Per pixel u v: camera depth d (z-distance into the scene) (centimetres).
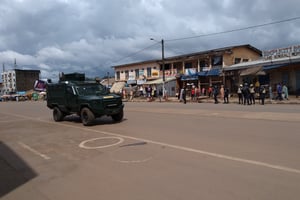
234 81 3744
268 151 711
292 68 3094
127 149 820
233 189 480
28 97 7481
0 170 686
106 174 603
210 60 4353
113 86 5409
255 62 3469
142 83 5159
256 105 2283
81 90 1489
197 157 689
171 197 463
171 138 941
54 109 1675
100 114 1376
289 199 433
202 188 493
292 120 1223
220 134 966
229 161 642
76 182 566
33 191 533
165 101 3625
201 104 2650
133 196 477
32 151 879
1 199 502
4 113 2516
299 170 561
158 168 621
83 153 807
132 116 1709
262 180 515
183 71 4716
